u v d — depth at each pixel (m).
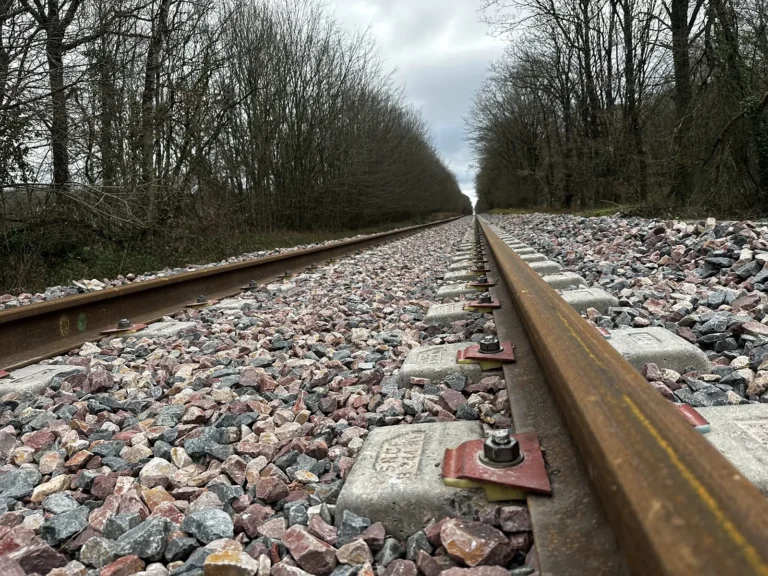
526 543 1.50
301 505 1.92
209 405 3.02
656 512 0.92
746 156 11.63
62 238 10.52
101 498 2.15
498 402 2.54
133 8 12.65
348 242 15.42
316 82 28.12
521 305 3.13
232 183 22.88
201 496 2.01
